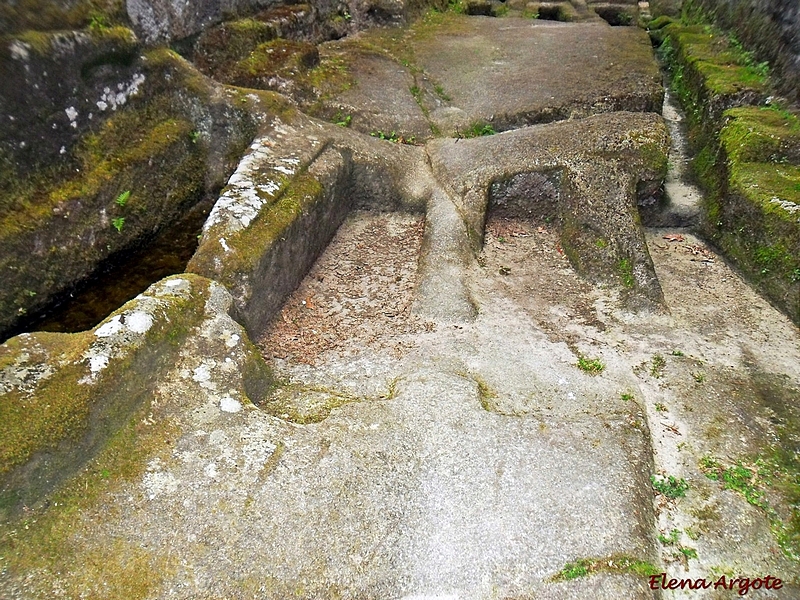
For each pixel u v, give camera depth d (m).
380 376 3.56
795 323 4.18
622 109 6.37
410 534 2.63
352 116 5.96
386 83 6.64
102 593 2.35
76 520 2.54
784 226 4.27
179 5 5.35
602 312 4.27
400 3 8.66
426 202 5.25
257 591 2.41
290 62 6.19
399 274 4.60
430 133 6.08
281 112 5.05
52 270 3.66
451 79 7.07
